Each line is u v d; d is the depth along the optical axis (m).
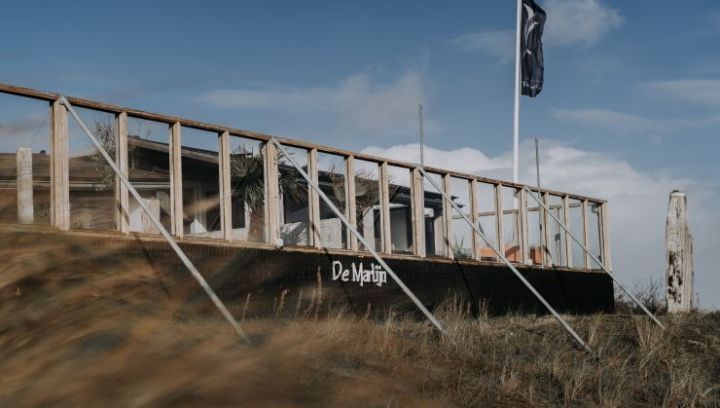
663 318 13.68
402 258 11.96
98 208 11.91
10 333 5.81
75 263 7.61
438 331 10.34
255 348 7.30
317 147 11.09
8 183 9.03
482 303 13.33
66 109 8.38
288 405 6.09
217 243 9.45
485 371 8.84
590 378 9.25
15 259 7.16
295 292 10.30
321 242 11.81
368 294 11.30
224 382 6.08
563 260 16.45
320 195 10.27
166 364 6.04
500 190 14.55
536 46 21.45
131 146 12.94
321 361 7.65
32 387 5.05
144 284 8.30
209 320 8.04
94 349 5.75
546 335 11.34
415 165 12.67
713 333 12.55
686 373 9.73
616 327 12.60
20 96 8.08
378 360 8.25
